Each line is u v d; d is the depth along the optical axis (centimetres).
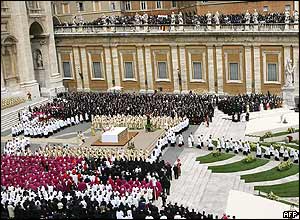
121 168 4253
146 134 5581
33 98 7406
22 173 4344
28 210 3531
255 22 6712
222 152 4962
